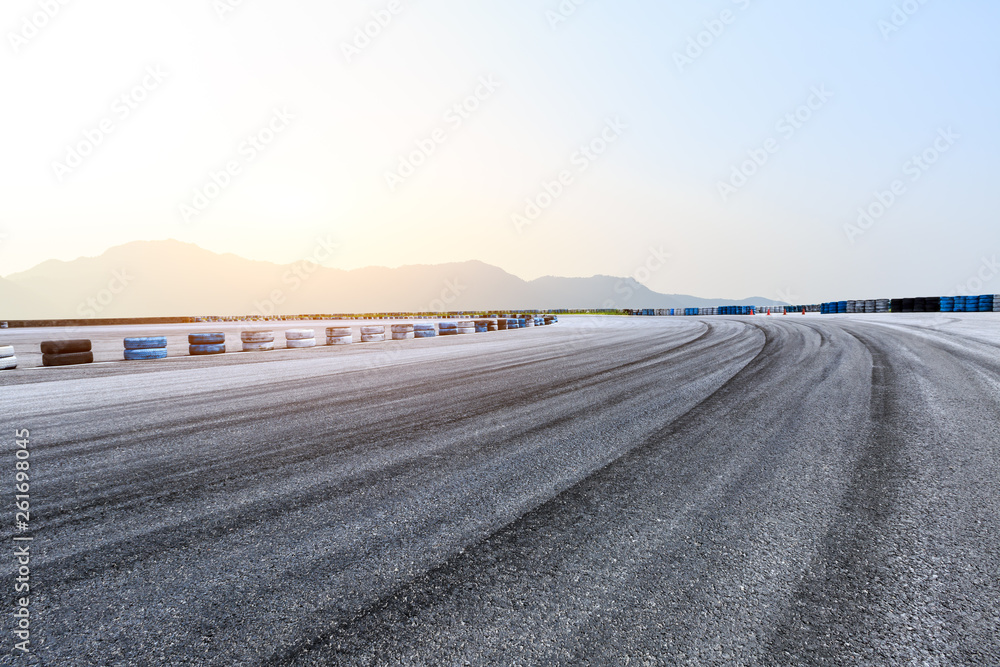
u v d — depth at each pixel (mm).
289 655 1284
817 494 2305
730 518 2064
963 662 1204
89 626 1438
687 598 1494
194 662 1268
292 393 5539
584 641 1307
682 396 4848
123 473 2855
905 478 2480
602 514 2141
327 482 2641
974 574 1593
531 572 1669
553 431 3623
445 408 4559
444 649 1288
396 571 1701
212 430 3863
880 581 1564
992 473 2518
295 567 1746
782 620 1380
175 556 1854
